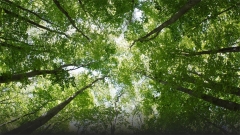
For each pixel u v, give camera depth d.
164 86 10.62
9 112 14.62
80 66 14.07
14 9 9.08
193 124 14.02
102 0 11.06
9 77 8.66
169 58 10.27
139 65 15.41
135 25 12.84
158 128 14.65
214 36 9.77
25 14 9.95
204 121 13.80
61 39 11.35
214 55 9.20
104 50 14.39
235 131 13.27
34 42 10.82
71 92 15.33
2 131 14.11
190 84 11.62
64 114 15.30
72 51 11.93
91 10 11.64
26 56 9.62
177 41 11.53
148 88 16.31
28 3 11.28
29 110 13.79
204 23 10.84
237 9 10.14
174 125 14.31
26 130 10.48
